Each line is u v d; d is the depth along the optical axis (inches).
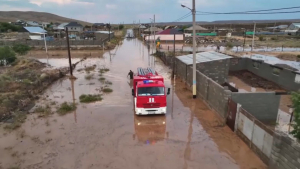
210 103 547.2
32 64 1130.7
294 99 275.6
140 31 4185.5
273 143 292.2
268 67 799.1
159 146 378.9
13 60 1200.2
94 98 617.9
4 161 336.2
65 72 973.8
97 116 510.0
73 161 336.5
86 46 2027.6
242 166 319.0
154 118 498.0
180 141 394.9
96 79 868.0
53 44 1989.4
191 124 466.0
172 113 526.6
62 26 4065.0
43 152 360.5
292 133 291.1
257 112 455.8
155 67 1131.9
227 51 1659.7
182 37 2454.5
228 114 445.1
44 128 446.0
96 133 426.9
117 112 534.6
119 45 2389.3
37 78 804.0
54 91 708.7
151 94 492.1
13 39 2130.9
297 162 252.8
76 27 3929.6
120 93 686.5
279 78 735.1
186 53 1454.2
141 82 517.7
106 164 329.1
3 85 689.0
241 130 393.4
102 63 1250.0
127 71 1029.2
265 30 4394.7
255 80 806.5
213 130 433.4
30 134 420.8
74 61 1358.3
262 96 447.8
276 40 2630.4
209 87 550.3
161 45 2180.1
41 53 1747.0
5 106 532.4
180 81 835.4
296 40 2618.1
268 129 311.0
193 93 630.5
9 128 440.8
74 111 539.5
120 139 404.2
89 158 344.2
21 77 835.4
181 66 840.3
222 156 345.7
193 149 367.6
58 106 569.6
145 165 326.0
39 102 599.8
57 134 421.7
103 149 369.7
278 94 449.7
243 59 953.5
